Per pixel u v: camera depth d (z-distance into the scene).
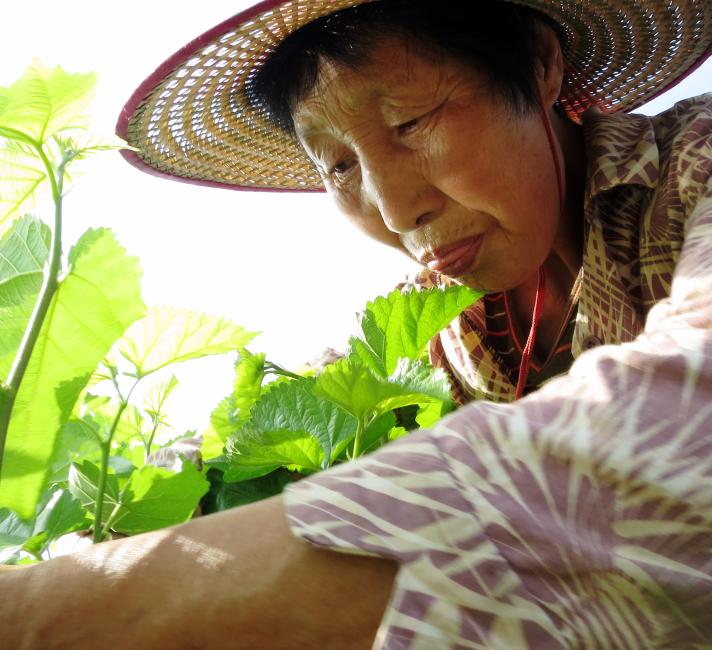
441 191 0.89
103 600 0.41
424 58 0.84
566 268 1.14
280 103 1.01
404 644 0.37
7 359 0.59
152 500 0.68
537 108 0.93
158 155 1.13
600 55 1.13
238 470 0.84
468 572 0.38
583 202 1.05
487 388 1.25
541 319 1.19
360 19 0.84
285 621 0.40
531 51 0.96
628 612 0.38
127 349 0.70
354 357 0.86
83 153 0.58
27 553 0.69
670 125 0.97
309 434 0.79
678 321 0.45
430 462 0.41
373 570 0.40
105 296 0.59
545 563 0.38
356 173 0.95
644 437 0.38
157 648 0.40
